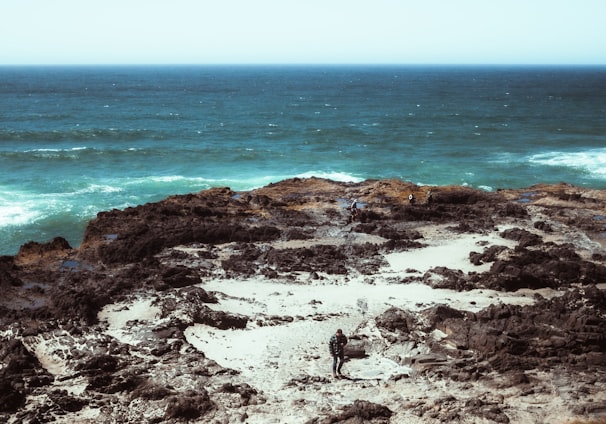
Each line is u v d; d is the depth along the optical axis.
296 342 22.94
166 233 34.12
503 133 92.94
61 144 79.44
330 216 39.38
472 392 19.22
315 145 80.62
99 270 30.11
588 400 18.61
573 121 108.62
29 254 32.25
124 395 18.97
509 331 22.14
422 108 138.00
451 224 38.50
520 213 40.12
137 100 157.50
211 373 20.36
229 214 38.75
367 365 21.30
